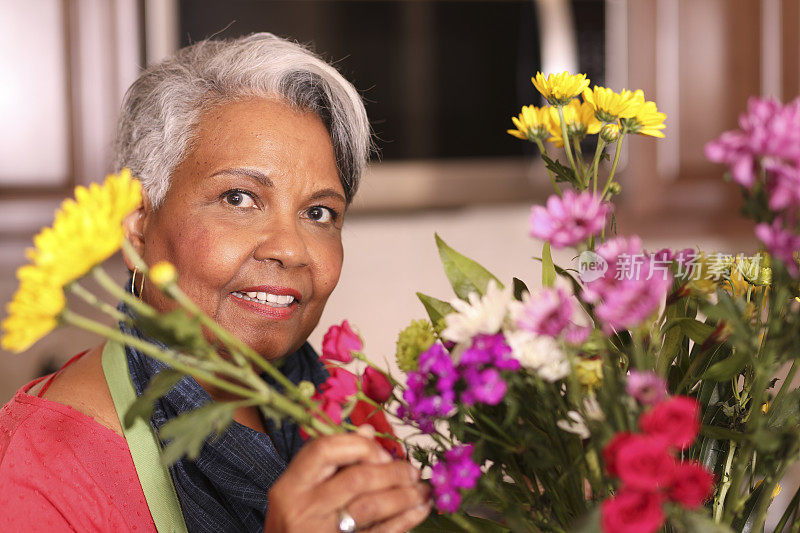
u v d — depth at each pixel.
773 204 0.48
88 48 1.99
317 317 0.95
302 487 0.59
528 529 0.61
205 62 0.90
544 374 0.53
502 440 0.62
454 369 0.55
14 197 2.00
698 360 0.63
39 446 0.83
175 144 0.87
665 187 2.40
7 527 0.79
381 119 2.23
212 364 0.52
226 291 0.87
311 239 0.90
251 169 0.85
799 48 2.39
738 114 2.42
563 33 2.24
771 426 0.62
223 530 0.88
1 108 1.98
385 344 2.36
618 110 0.66
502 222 2.37
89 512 0.82
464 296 0.70
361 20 2.17
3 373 1.97
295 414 0.57
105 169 2.03
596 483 0.59
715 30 2.38
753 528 0.59
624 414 0.53
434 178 2.31
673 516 0.50
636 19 2.32
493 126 2.32
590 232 0.51
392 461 0.61
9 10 1.95
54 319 0.49
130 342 0.51
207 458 0.88
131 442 0.85
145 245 0.91
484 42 2.26
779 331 0.55
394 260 2.34
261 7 2.10
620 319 0.49
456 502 0.55
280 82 0.88
